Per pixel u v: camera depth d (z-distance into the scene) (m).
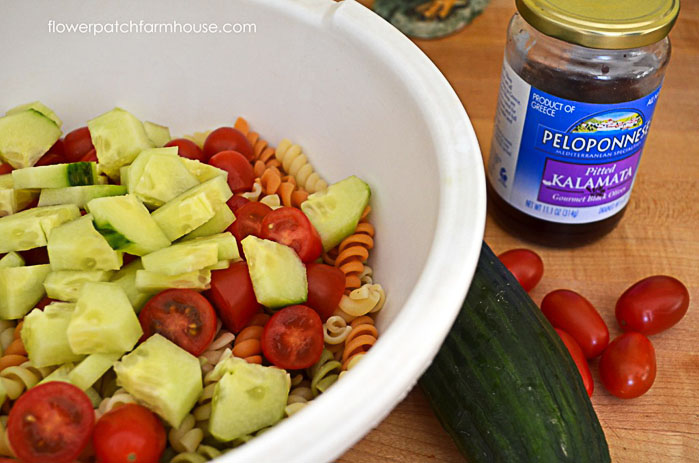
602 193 0.58
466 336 0.52
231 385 0.47
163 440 0.47
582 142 0.56
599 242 0.61
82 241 0.49
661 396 0.55
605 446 0.50
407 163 0.51
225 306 0.50
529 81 0.56
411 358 0.42
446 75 0.68
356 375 0.41
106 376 0.49
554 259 0.60
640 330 0.56
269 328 0.49
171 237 0.51
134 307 0.50
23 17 0.57
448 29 0.71
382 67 0.52
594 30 0.52
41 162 0.57
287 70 0.57
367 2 0.72
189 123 0.60
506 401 0.50
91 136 0.55
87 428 0.45
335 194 0.53
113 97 0.60
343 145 0.56
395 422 0.53
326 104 0.56
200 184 0.52
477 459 0.50
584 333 0.55
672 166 0.64
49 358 0.48
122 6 0.57
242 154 0.57
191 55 0.58
